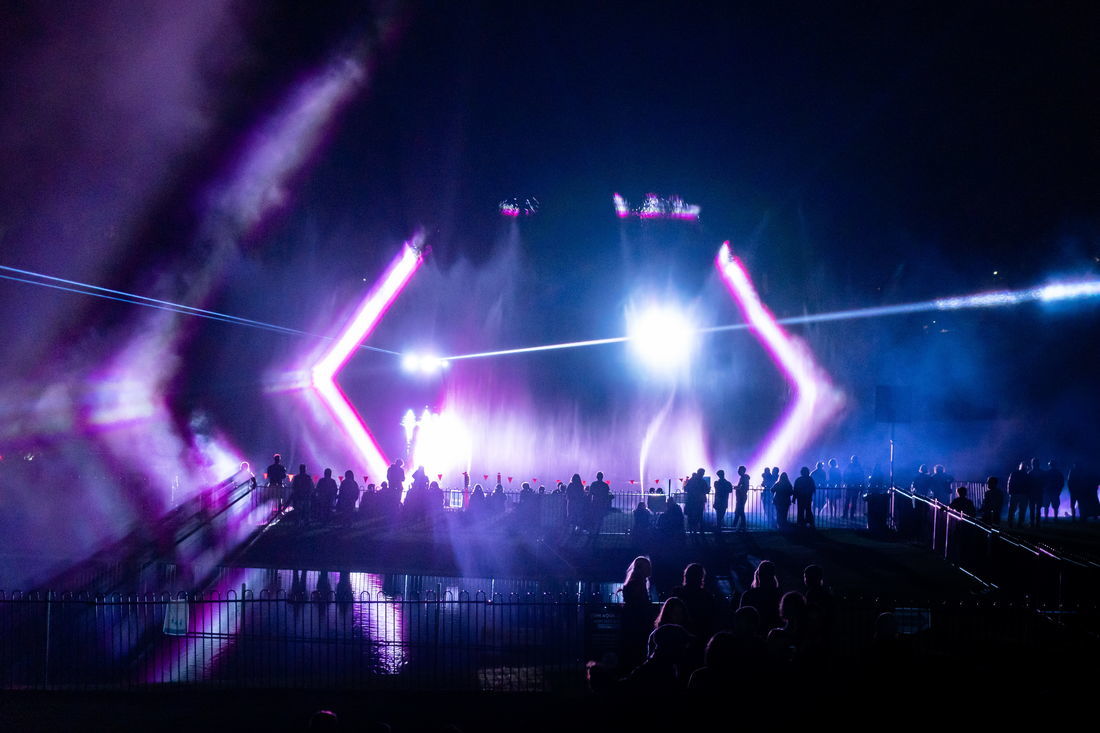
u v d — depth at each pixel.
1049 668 12.51
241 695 13.77
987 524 22.03
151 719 12.57
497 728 12.09
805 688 9.45
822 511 32.41
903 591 19.39
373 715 12.68
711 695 8.59
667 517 27.06
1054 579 17.69
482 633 19.17
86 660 16.80
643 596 12.40
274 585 23.95
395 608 21.17
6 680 15.28
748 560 23.78
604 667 9.59
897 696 9.46
